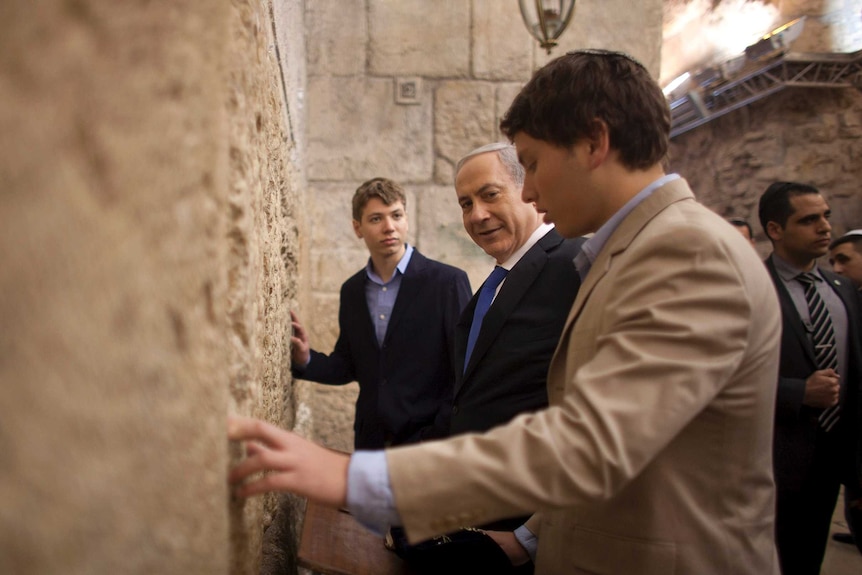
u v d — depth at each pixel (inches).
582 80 32.1
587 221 34.2
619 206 33.0
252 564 29.1
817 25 359.9
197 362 19.0
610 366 25.8
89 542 16.4
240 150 25.4
